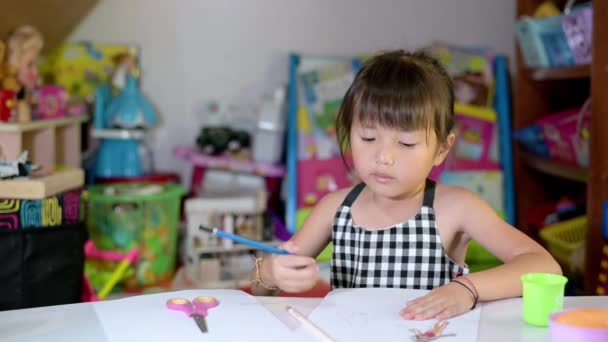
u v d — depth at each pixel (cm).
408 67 108
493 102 265
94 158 251
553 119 224
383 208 119
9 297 166
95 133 241
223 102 263
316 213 125
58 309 95
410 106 104
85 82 251
